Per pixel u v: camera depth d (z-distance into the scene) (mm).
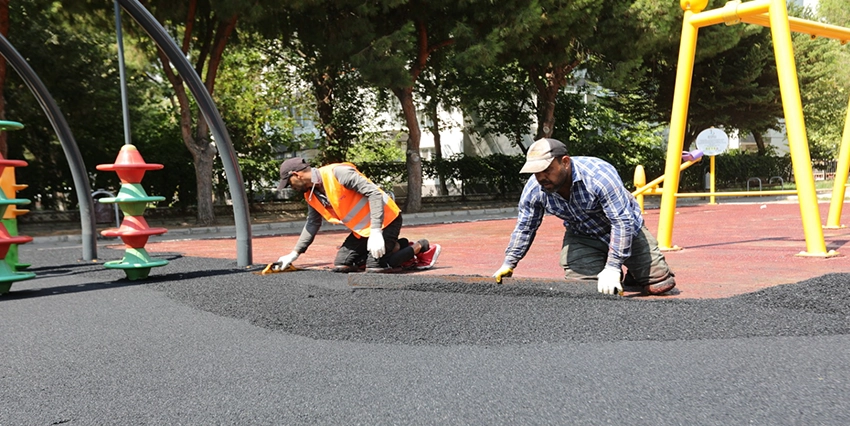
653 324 3469
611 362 2900
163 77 23203
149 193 20281
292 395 2625
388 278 4914
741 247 7527
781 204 18984
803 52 30359
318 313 4105
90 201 8539
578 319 3625
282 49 22516
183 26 20328
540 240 9594
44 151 19891
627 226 3967
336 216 5887
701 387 2533
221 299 4785
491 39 17766
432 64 21953
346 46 17531
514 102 28078
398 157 29797
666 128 37594
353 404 2494
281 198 24078
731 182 33188
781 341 3139
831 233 8500
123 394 2711
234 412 2447
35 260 8781
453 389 2627
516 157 27406
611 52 21938
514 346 3227
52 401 2648
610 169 4012
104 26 17375
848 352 2926
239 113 22188
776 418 2197
